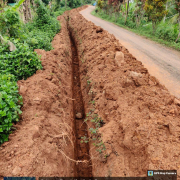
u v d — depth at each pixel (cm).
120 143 373
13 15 691
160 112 388
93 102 560
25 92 467
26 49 579
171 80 654
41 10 1241
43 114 442
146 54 951
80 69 945
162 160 288
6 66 525
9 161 299
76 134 560
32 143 337
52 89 560
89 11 4162
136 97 454
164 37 1283
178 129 333
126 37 1383
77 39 1451
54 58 766
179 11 1391
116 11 2273
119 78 553
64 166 386
